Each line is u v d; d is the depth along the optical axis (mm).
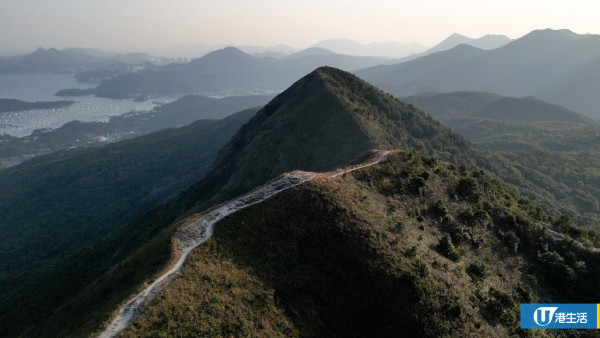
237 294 34438
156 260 39906
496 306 41562
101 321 30516
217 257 38688
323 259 40625
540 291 53312
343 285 38531
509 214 66688
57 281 104062
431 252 46062
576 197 198000
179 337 28734
